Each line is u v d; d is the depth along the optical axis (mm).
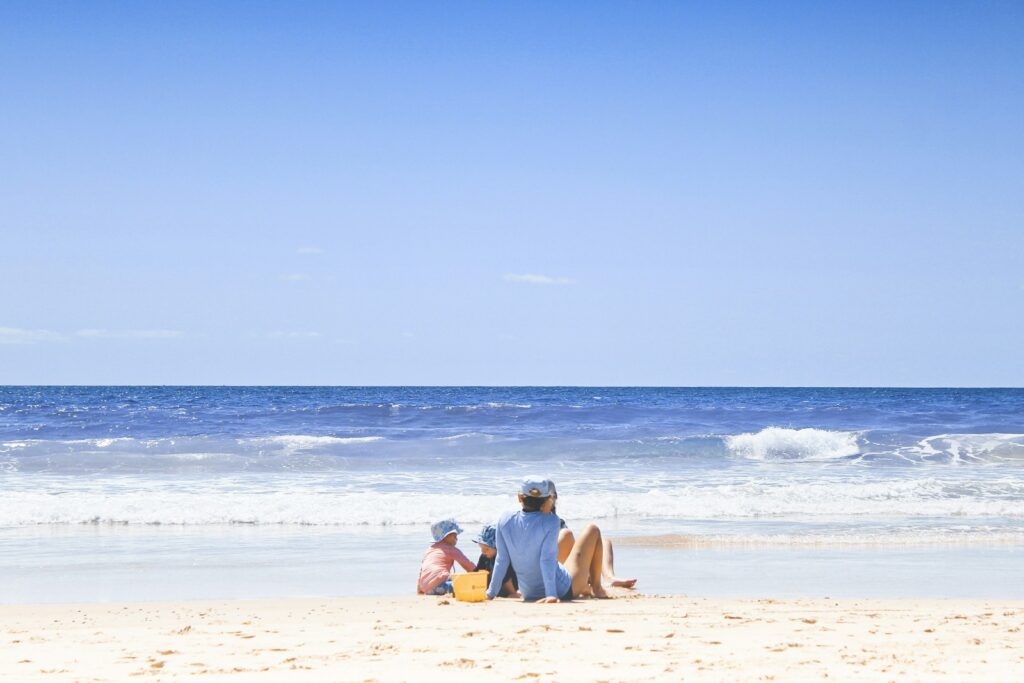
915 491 18188
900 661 5477
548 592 8328
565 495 17406
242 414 39844
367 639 6395
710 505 16219
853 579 10188
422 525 14641
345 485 19672
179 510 15328
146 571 10742
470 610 7938
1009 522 14820
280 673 5156
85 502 15883
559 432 33281
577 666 5312
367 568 10945
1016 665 5359
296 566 11094
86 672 5227
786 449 27266
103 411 42688
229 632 6801
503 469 23094
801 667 5277
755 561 11383
